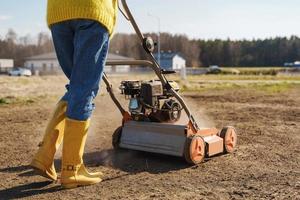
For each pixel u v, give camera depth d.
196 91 14.30
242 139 5.59
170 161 4.55
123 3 4.12
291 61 93.19
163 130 4.47
